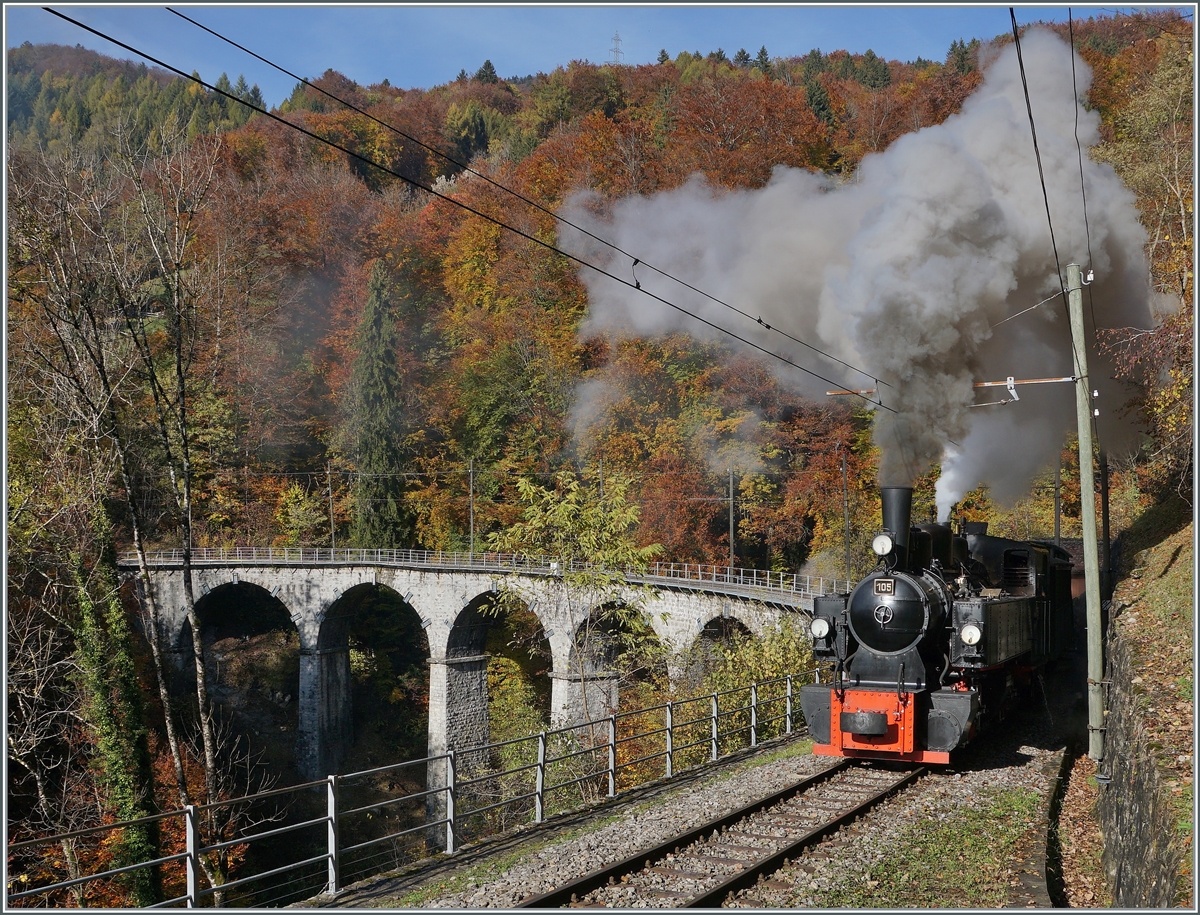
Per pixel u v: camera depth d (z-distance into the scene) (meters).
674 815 12.97
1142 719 11.08
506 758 33.00
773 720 20.27
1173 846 7.87
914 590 15.55
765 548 53.31
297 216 71.25
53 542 24.98
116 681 26.12
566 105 85.12
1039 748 17.28
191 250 36.03
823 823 12.14
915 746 15.28
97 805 25.73
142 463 36.25
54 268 24.11
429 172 94.00
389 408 62.28
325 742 53.12
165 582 56.44
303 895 34.81
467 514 62.84
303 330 70.06
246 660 57.84
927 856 10.95
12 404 24.41
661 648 29.00
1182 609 15.67
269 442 65.81
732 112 59.34
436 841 43.31
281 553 60.75
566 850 11.48
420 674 60.22
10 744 23.45
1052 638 21.88
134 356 26.78
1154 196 27.17
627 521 23.61
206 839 23.88
